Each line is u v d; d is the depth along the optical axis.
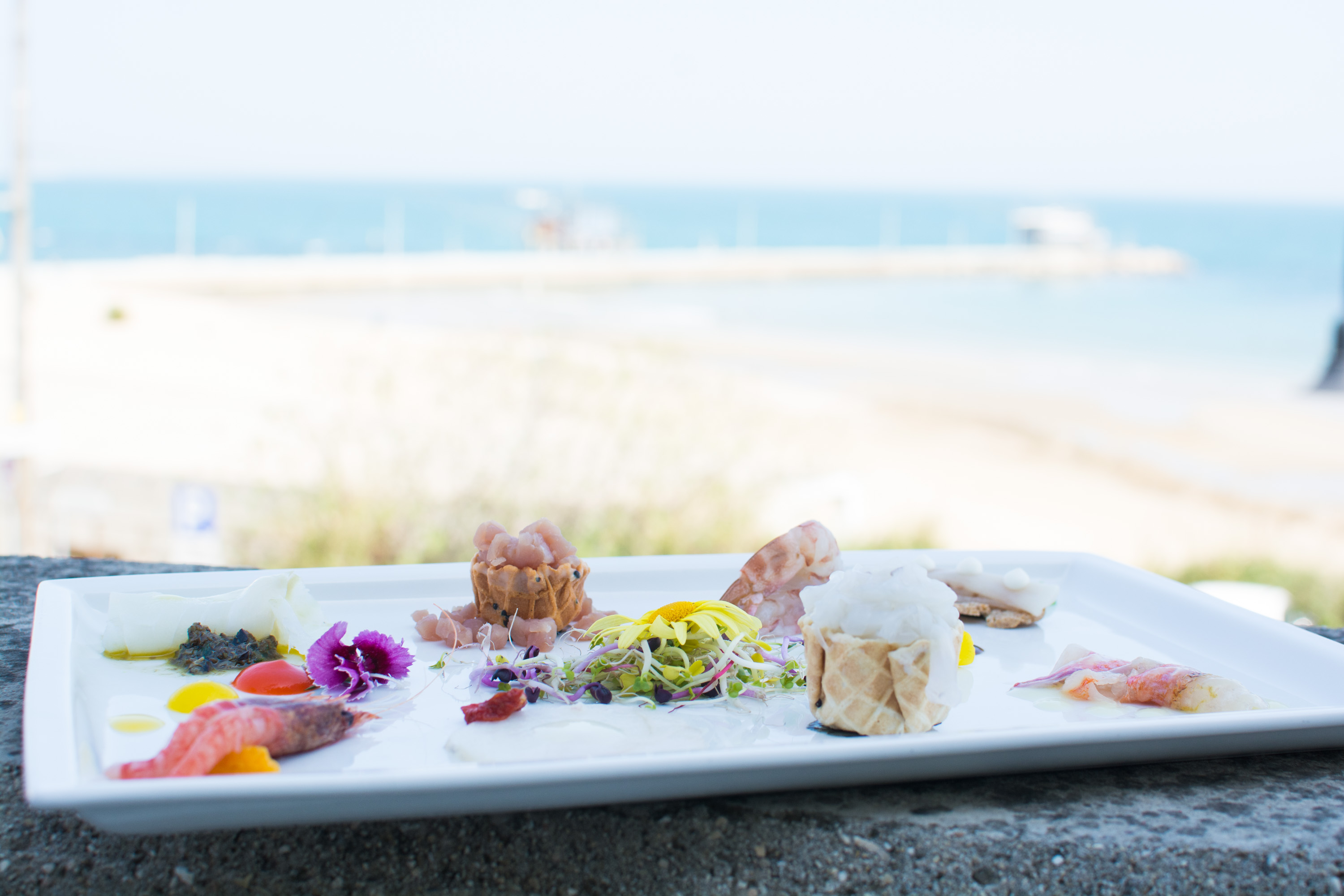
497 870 1.13
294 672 1.43
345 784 1.00
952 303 34.25
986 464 12.99
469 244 59.47
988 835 1.13
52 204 73.62
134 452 8.66
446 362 10.87
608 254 50.94
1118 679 1.48
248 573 1.74
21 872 1.13
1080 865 1.10
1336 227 76.31
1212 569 8.70
